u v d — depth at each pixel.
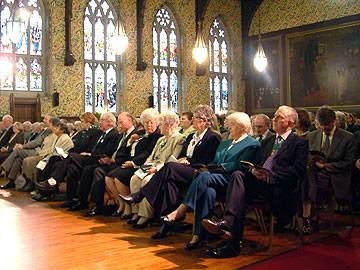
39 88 15.29
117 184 6.39
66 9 15.36
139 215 5.86
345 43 17.17
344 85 17.19
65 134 8.73
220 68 20.19
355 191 6.12
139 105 17.27
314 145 6.09
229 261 4.36
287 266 4.18
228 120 5.31
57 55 15.32
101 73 16.64
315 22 18.08
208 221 4.39
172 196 5.28
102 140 7.62
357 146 5.75
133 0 17.11
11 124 11.82
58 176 7.67
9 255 4.64
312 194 5.23
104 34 16.70
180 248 4.86
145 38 17.48
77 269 4.16
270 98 19.59
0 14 14.36
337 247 4.82
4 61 14.03
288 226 5.69
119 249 4.82
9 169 9.71
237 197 4.51
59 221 6.28
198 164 5.43
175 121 6.36
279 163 4.86
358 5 16.83
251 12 20.19
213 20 19.67
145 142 6.64
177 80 18.80
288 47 18.98
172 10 18.42
